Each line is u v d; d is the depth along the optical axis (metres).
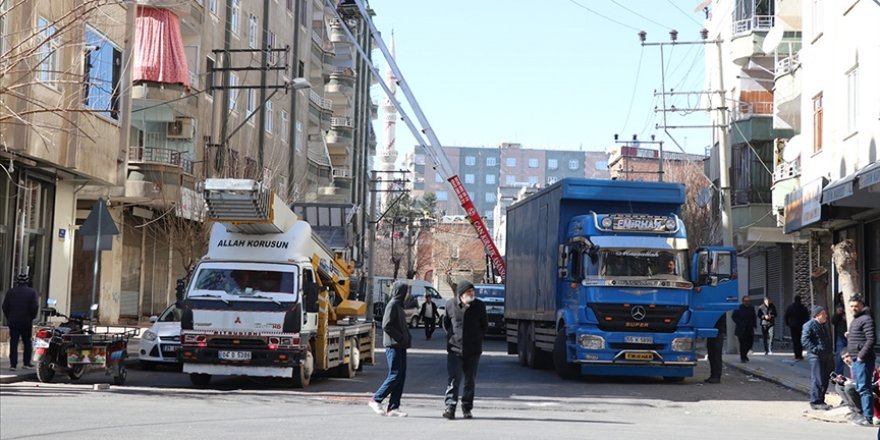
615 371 23.06
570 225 24.30
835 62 29.73
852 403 16.34
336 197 64.94
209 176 37.69
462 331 14.44
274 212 19.47
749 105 47.97
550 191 25.59
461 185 40.06
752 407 18.55
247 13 48.00
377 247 116.75
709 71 54.78
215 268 19.64
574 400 18.69
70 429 11.50
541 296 26.06
